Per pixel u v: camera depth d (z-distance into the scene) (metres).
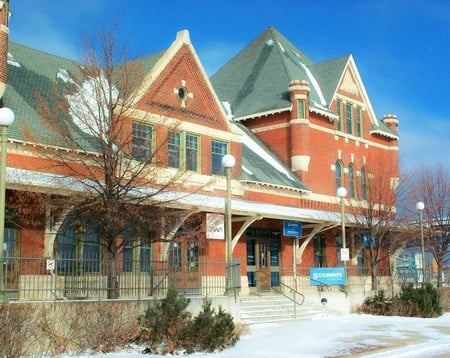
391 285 31.34
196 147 27.94
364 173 39.78
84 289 17.92
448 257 44.00
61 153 19.33
